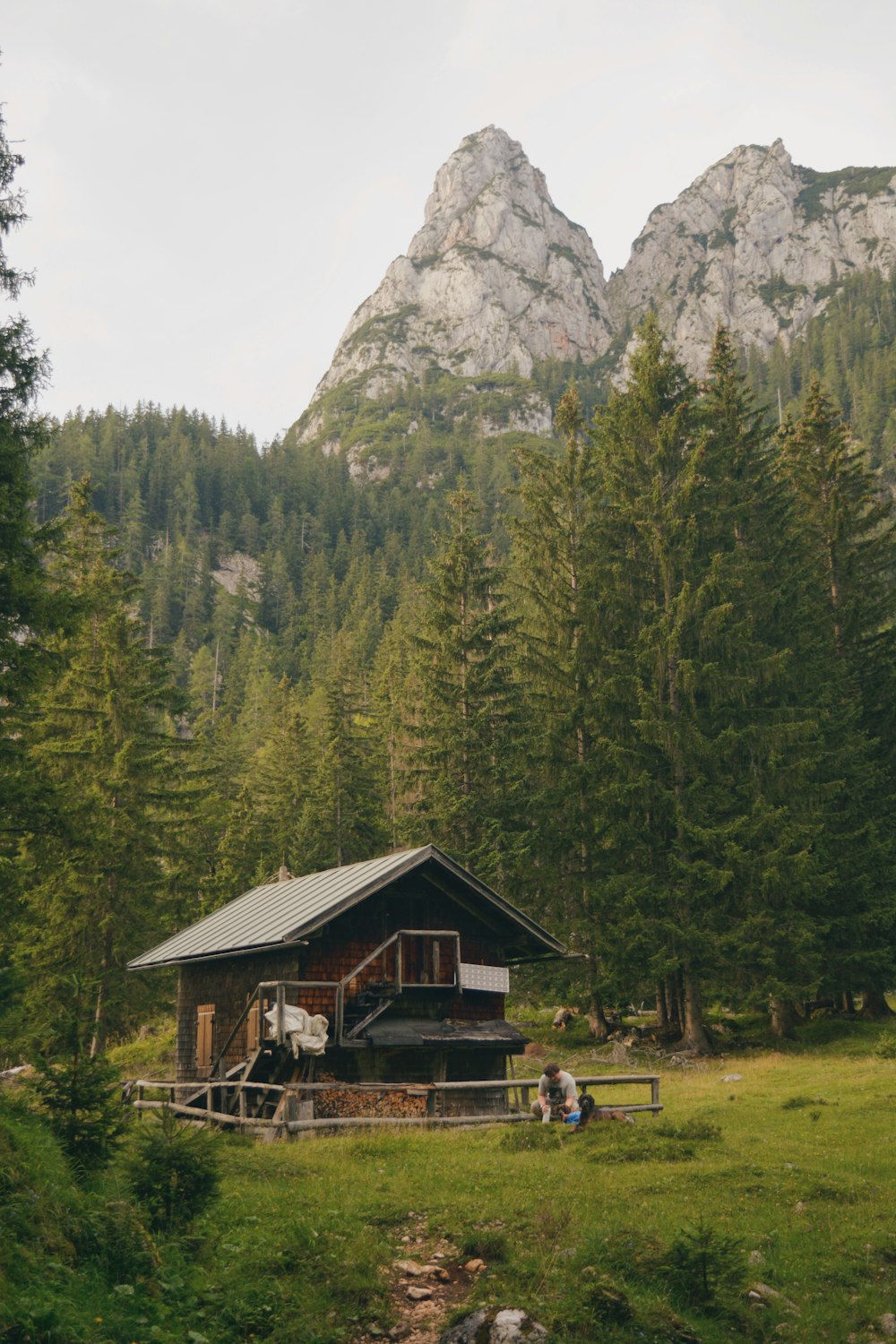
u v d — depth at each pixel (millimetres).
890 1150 15883
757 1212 12164
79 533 42438
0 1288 7785
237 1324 8938
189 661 172625
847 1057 30359
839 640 43719
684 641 38281
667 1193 12914
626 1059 33000
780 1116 19891
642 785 35969
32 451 20781
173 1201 10758
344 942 22469
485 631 45125
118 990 35750
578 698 40656
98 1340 7715
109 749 38844
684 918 34969
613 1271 10164
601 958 36688
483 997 23688
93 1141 11219
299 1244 10750
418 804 43781
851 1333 9477
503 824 41219
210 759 79062
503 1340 8781
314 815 65000
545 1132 16750
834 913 37375
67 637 21281
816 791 36594
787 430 49625
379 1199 12719
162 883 39062
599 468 42844
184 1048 26172
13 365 20266
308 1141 17844
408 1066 22344
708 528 40062
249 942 22156
